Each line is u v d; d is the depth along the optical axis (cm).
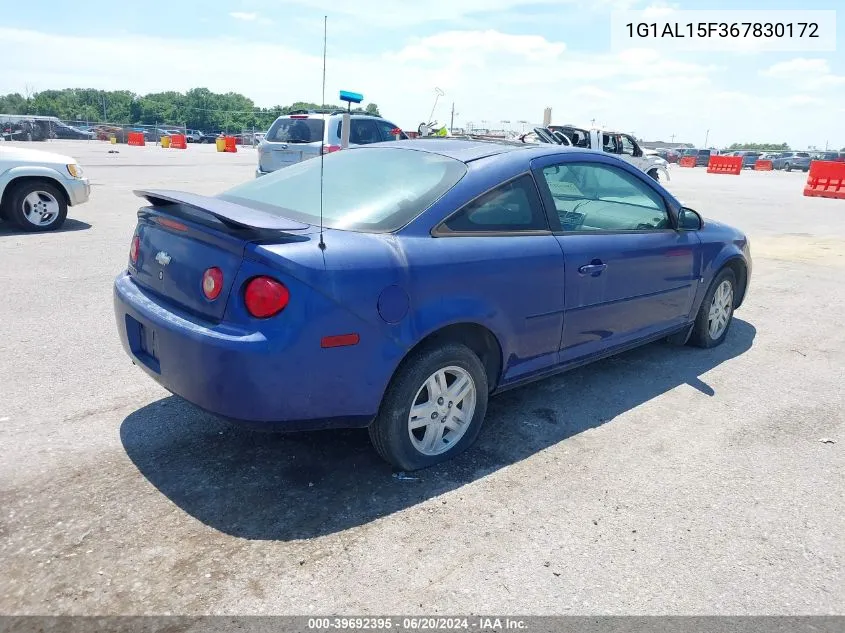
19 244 813
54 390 394
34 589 232
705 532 283
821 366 499
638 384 449
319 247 272
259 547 260
